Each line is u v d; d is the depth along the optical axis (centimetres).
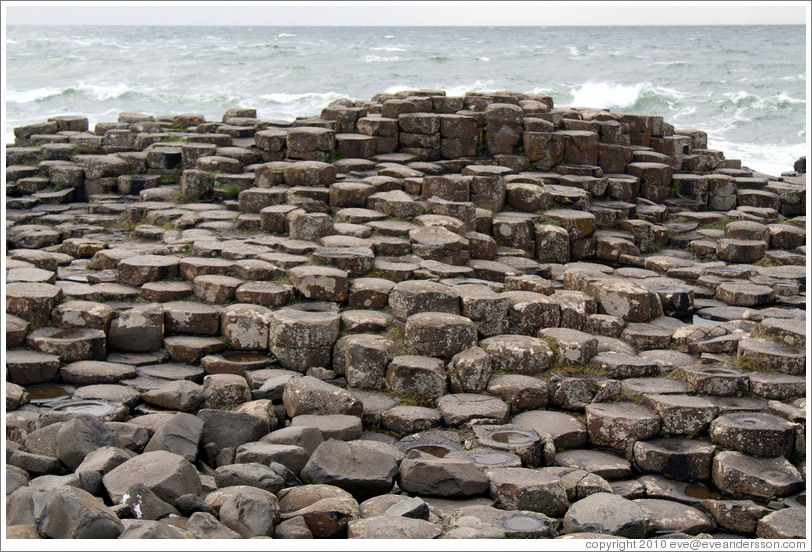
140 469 687
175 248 1312
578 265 1424
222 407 913
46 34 14550
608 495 725
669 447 857
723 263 1481
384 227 1380
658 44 9250
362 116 1916
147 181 1764
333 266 1204
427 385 948
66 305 1041
